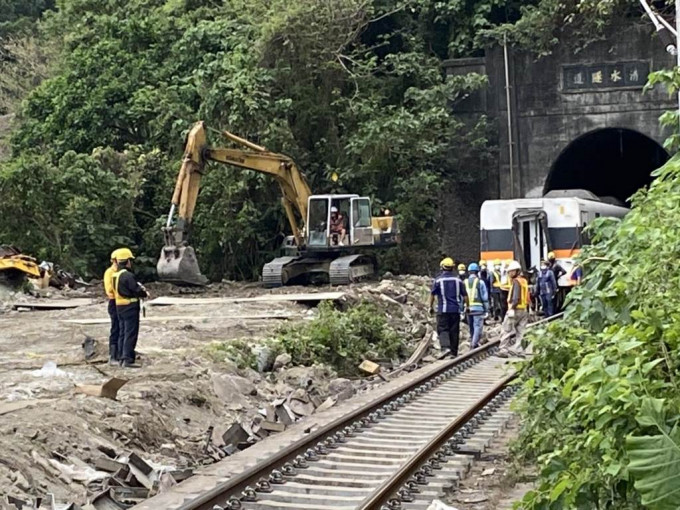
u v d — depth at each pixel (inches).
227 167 1568.7
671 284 324.8
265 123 1587.1
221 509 367.9
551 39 1625.2
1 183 1428.4
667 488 218.1
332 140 1656.0
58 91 1779.0
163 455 491.8
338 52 1656.0
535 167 1652.3
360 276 1407.5
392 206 1631.4
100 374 637.9
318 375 772.6
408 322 1111.6
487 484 424.5
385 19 1801.2
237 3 1779.0
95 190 1518.2
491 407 602.9
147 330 889.5
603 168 1947.6
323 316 892.6
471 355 838.5
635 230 385.1
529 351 827.4
